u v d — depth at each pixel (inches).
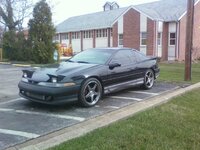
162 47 1091.9
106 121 234.5
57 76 256.7
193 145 194.2
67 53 1392.7
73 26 1530.5
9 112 262.8
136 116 248.2
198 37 1138.0
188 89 387.2
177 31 1074.7
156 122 235.1
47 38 866.1
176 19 1063.0
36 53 854.5
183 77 518.3
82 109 272.5
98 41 1387.8
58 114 255.8
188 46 470.6
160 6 1218.6
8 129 217.0
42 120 238.7
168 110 275.4
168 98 323.0
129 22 1114.7
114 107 281.1
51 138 197.5
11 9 1048.8
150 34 1052.5
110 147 181.6
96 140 191.8
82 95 273.1
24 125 225.9
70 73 268.7
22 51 918.4
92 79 282.5
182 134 212.4
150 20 1050.7
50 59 863.7
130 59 343.6
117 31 1163.3
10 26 1050.1
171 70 671.1
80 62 312.5
